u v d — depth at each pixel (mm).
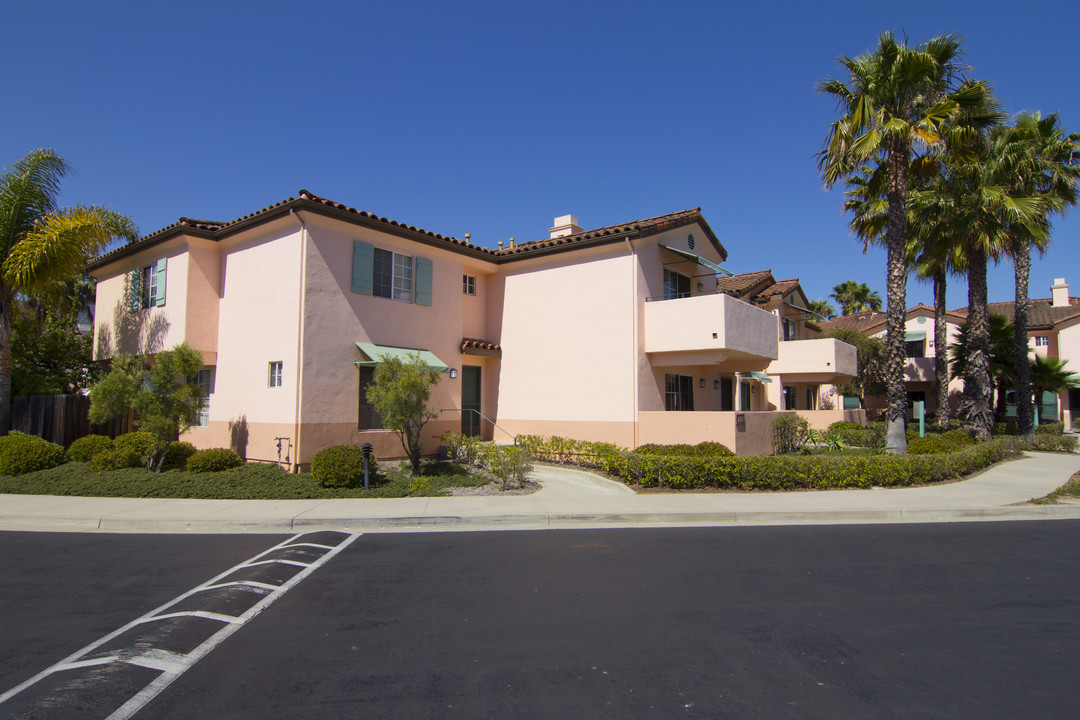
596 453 13805
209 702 3807
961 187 18984
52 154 15719
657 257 16828
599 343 16297
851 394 30953
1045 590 6074
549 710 3705
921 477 12500
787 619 5258
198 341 14594
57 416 15859
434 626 5098
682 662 4398
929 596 5879
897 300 15336
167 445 12711
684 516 9492
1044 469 15156
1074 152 21109
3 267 14773
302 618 5293
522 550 7625
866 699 3852
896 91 14508
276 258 13680
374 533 8570
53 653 4566
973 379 20953
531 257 17641
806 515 9578
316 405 13070
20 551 7598
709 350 15383
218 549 7688
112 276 17594
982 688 4008
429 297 16031
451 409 16312
